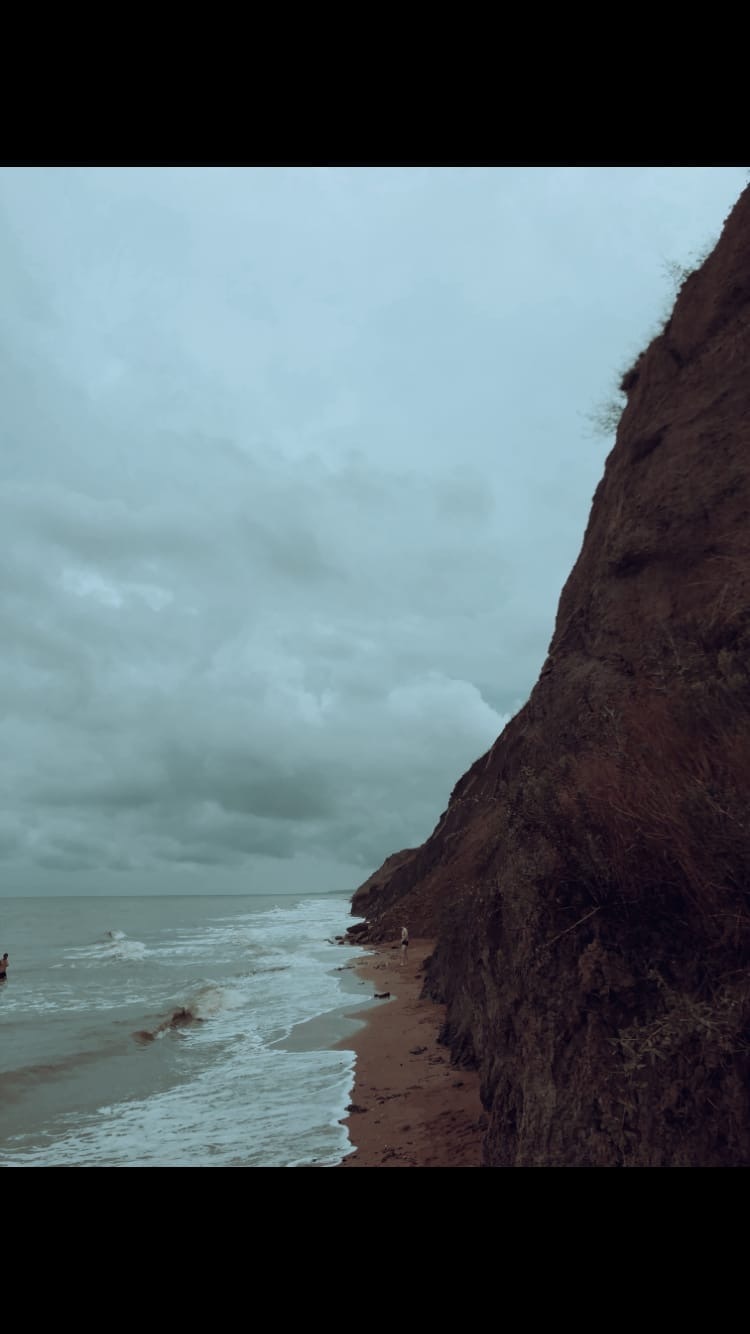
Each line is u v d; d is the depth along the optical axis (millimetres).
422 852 37750
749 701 4648
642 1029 3482
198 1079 10828
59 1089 10555
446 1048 10617
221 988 20297
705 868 3592
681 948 3654
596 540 14883
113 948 39719
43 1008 19062
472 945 9484
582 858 4152
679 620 7770
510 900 5039
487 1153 4648
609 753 4727
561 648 12031
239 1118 8500
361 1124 7621
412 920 32531
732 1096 3070
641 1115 3285
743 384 10883
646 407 13930
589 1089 3557
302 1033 13680
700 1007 3305
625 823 3994
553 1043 3883
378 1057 10859
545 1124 3664
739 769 3951
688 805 3760
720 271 13102
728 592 7246
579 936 4047
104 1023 16281
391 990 18609
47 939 50906
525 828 4855
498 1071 5465
